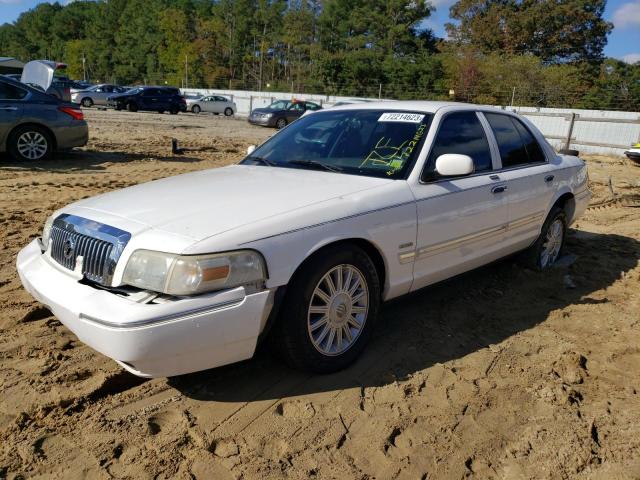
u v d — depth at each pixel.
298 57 72.38
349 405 2.96
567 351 3.67
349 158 3.89
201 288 2.59
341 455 2.58
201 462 2.50
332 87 52.78
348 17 69.75
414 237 3.53
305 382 3.16
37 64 11.66
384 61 53.53
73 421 2.76
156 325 2.49
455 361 3.49
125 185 8.60
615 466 2.58
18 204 7.12
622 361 3.59
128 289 2.69
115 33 101.88
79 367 3.22
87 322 2.60
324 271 3.02
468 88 43.06
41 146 10.41
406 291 3.64
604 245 6.46
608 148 17.88
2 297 4.15
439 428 2.81
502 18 55.41
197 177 3.80
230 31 80.12
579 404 3.08
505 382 3.26
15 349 3.40
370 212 3.24
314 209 3.05
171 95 33.59
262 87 69.19
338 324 3.20
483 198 4.08
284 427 2.76
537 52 54.66
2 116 9.85
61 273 2.97
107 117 24.66
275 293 2.84
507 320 4.16
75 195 7.74
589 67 50.59
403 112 4.12
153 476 2.41
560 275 5.19
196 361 2.67
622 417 2.96
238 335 2.71
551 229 5.30
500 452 2.66
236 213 2.93
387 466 2.53
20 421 2.72
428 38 68.25
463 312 4.26
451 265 3.92
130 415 2.82
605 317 4.27
